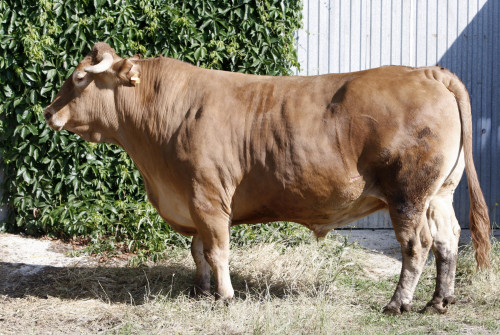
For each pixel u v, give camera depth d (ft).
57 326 16.26
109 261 22.67
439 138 15.71
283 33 25.48
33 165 24.94
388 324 16.14
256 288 19.44
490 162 29.53
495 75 29.32
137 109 17.88
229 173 16.74
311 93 16.66
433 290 19.49
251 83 17.31
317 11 28.60
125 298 18.84
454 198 29.30
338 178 16.20
